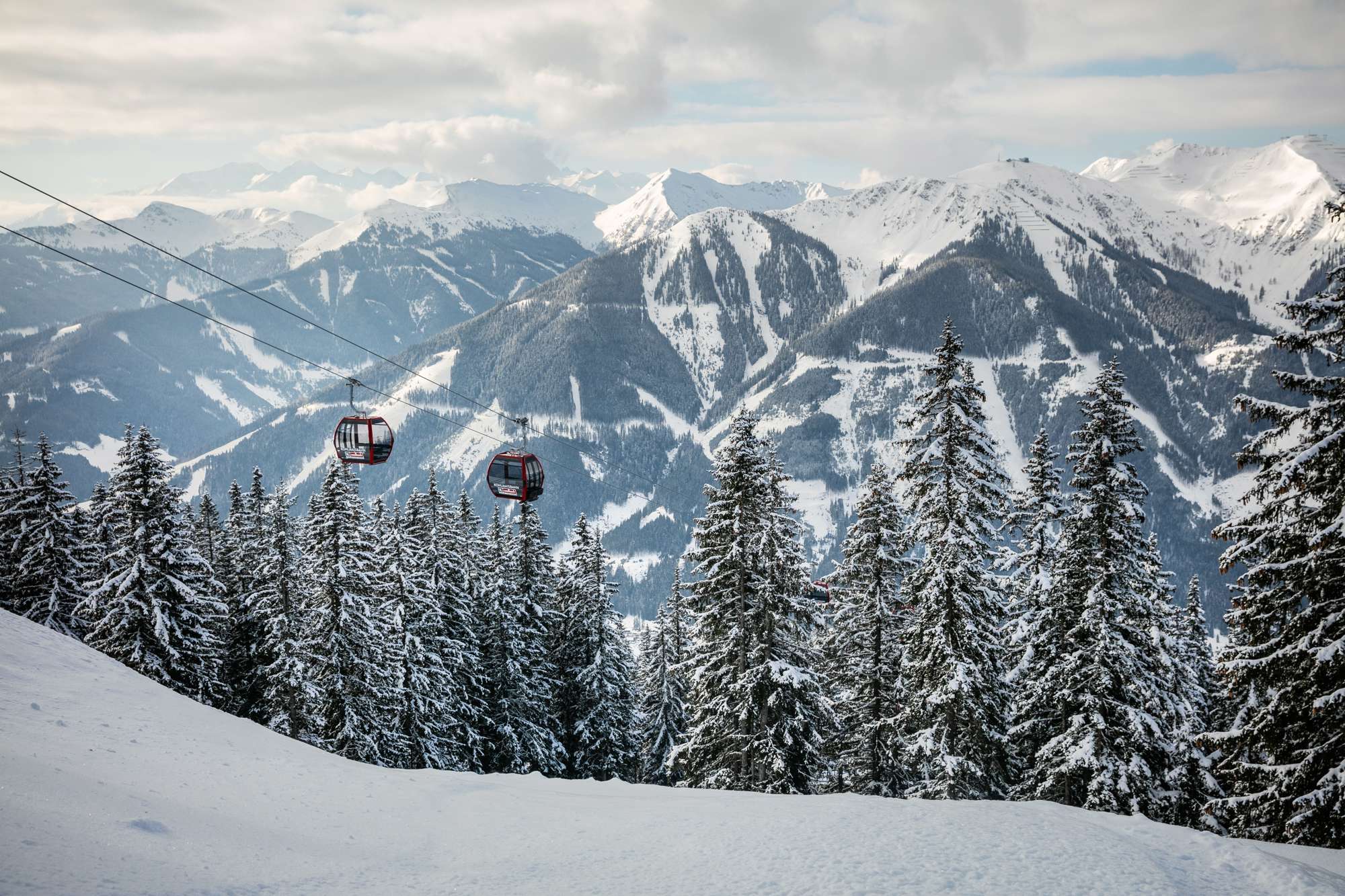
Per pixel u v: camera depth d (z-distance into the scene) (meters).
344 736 38.25
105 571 41.34
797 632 31.48
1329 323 18.70
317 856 10.88
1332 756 18.52
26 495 43.00
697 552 32.22
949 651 27.50
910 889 10.34
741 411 30.88
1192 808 27.12
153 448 38.44
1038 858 11.74
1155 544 27.66
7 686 15.18
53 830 8.91
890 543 35.84
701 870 11.11
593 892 10.11
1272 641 19.44
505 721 48.09
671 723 57.50
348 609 38.31
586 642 51.69
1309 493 18.84
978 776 28.88
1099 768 26.06
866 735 37.03
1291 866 11.67
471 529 52.16
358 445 43.38
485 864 11.56
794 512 31.64
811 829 13.20
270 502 47.72
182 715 17.06
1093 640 26.81
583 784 19.16
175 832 10.12
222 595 47.84
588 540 52.38
